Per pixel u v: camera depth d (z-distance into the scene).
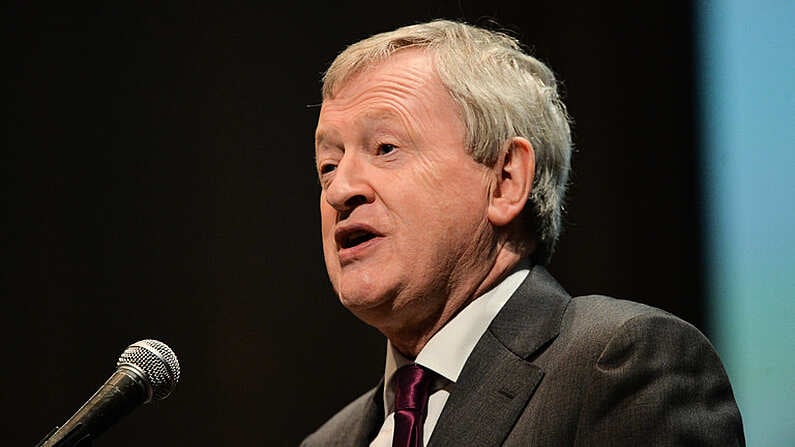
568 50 11.35
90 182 12.45
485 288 6.80
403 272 6.57
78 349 12.25
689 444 5.75
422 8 12.02
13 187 12.44
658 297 10.76
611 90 11.18
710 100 10.45
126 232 12.38
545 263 7.24
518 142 6.88
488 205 6.79
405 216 6.61
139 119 12.49
